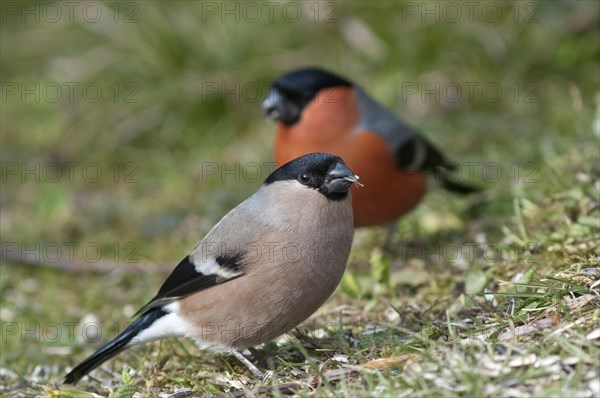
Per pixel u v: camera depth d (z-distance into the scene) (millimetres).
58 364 9469
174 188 14227
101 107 15875
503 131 13719
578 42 14609
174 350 8594
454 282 9195
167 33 15875
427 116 14469
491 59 14812
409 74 14828
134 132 15547
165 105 15586
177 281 7930
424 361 6305
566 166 10766
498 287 8547
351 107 10609
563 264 8172
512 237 9414
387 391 5988
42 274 12031
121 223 13531
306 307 7793
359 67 15109
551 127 13547
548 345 6129
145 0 16188
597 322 6301
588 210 9430
